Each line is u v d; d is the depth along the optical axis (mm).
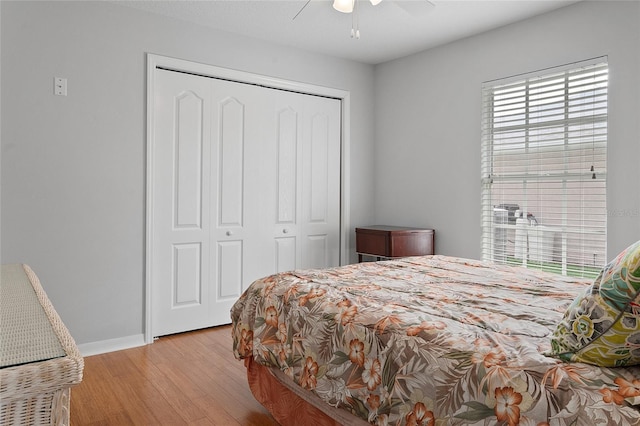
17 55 2674
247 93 3688
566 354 1055
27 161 2725
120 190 3059
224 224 3611
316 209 4156
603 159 2863
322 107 4156
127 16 3051
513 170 3373
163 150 3281
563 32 3029
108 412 2145
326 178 4215
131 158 3096
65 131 2844
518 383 1008
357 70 4344
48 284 2812
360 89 4375
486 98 3535
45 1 2756
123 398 2297
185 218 3410
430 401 1183
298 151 4016
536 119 3221
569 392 935
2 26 2625
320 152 4164
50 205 2807
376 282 2045
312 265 4145
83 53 2893
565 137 3061
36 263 2771
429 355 1223
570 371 990
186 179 3400
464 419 1085
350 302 1658
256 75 3668
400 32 3525
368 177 4477
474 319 1417
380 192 4457
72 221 2887
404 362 1281
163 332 3338
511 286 1942
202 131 3461
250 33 3557
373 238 3898
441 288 1915
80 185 2908
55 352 698
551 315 1465
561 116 3076
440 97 3857
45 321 891
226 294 3643
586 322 990
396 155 4273
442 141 3852
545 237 3184
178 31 3271
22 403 630
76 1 2859
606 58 2809
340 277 2158
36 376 623
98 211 2979
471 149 3633
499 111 3449
